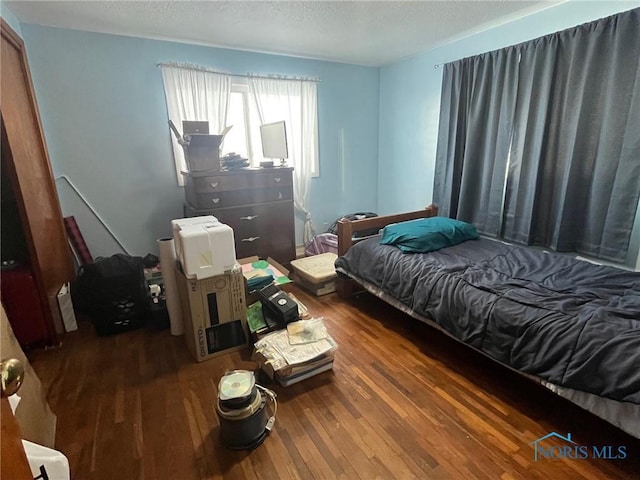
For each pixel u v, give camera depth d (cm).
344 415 162
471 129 304
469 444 144
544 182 262
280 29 272
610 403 130
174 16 241
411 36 298
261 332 204
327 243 363
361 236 300
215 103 317
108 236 301
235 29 270
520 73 264
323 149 394
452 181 329
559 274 200
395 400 170
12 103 199
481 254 238
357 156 420
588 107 229
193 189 281
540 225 271
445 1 230
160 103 300
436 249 246
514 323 157
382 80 408
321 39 300
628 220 218
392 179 421
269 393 160
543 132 252
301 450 144
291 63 352
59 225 256
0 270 196
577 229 248
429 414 161
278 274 248
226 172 286
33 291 209
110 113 282
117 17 241
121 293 234
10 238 218
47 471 89
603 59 219
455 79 313
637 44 202
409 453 141
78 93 269
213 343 209
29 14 232
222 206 291
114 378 191
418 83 363
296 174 375
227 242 196
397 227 261
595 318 144
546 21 247
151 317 256
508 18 264
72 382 188
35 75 254
